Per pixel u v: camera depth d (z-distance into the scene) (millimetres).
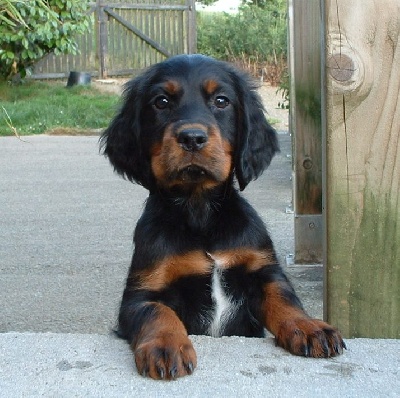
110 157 879
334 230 644
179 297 774
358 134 626
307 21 1067
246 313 784
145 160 829
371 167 630
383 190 632
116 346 653
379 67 614
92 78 4066
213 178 770
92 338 665
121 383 592
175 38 4301
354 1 607
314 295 1023
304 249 1133
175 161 763
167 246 771
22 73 3621
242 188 841
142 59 4230
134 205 1636
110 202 1673
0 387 584
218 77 822
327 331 641
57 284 1106
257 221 810
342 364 615
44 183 1919
